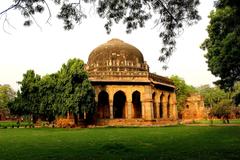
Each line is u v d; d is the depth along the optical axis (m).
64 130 33.56
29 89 46.44
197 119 67.25
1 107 91.62
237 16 11.58
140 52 52.16
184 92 68.38
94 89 40.28
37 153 14.19
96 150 14.93
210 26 25.89
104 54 48.50
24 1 10.13
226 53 23.05
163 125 41.34
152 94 44.31
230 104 47.72
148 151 14.25
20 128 41.50
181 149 14.70
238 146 15.45
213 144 16.53
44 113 44.97
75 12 11.16
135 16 12.27
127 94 42.78
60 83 38.25
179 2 11.47
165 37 12.20
